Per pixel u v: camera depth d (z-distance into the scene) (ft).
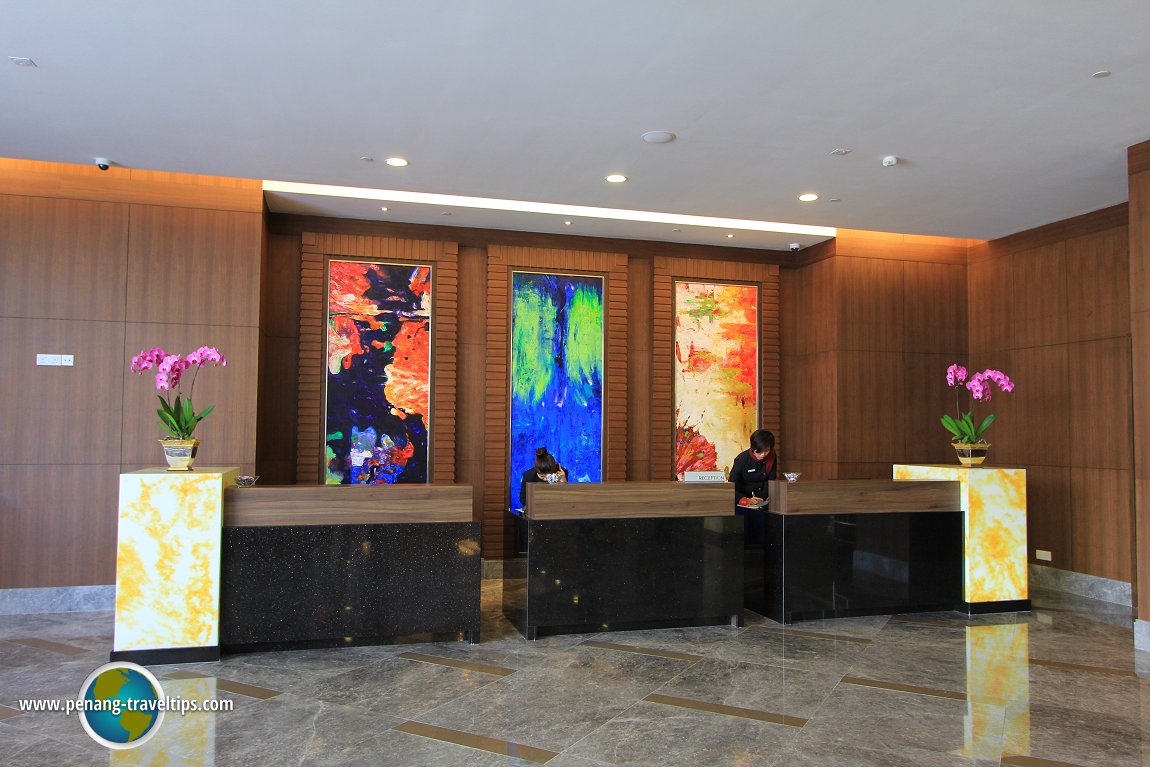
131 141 19.93
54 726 13.92
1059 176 22.56
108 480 23.36
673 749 13.10
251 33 14.29
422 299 29.01
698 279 32.04
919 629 21.44
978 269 31.60
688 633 20.81
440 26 14.01
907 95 16.92
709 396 31.89
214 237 24.59
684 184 23.49
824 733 13.89
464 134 19.45
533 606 20.13
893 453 30.91
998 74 15.81
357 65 15.60
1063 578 27.25
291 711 14.71
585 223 29.09
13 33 14.26
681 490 21.39
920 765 12.63
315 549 18.61
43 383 23.07
